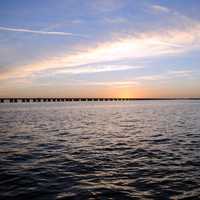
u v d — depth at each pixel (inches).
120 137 996.6
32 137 987.3
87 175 490.6
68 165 565.6
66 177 477.7
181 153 687.1
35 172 509.7
